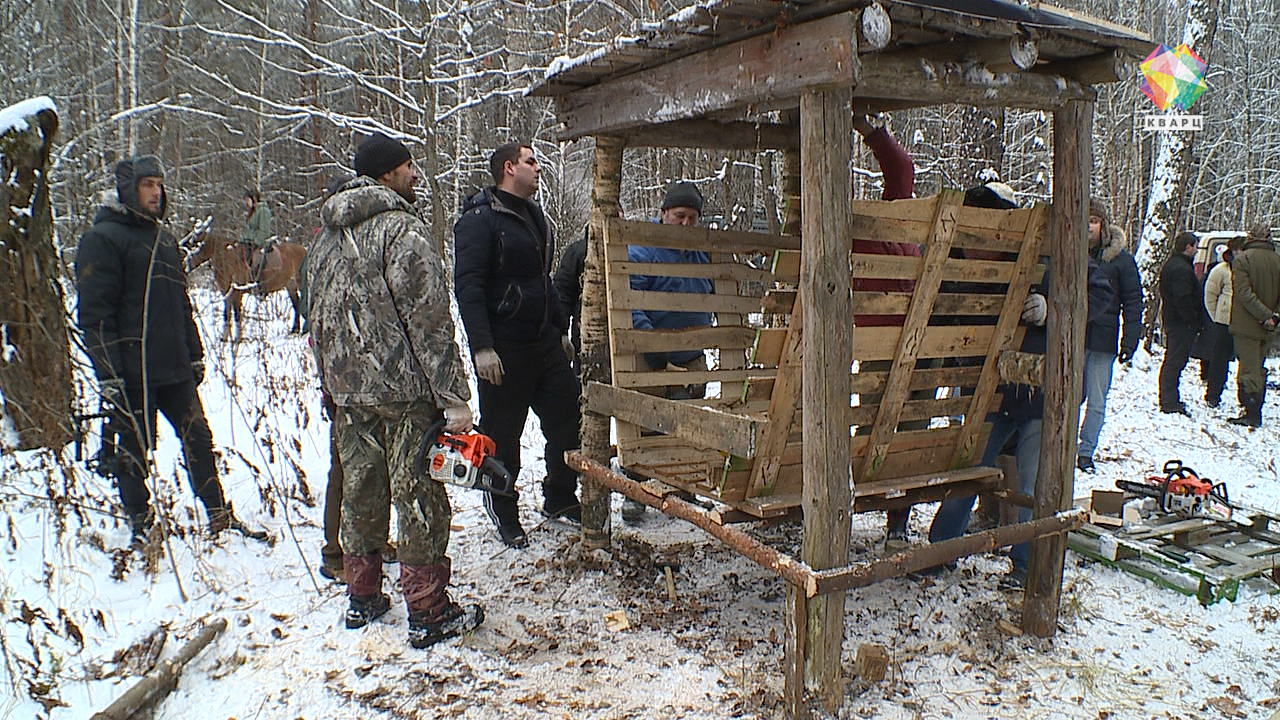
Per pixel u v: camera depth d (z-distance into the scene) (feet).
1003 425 11.69
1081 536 12.98
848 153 7.73
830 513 8.07
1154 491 14.08
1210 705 8.89
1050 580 10.05
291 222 45.32
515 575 11.58
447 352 9.04
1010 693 9.04
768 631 10.22
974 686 9.16
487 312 12.09
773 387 8.92
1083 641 10.21
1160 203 35.65
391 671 9.01
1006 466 12.00
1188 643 10.22
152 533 10.29
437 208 36.76
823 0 7.27
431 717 8.24
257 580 10.85
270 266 24.76
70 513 11.73
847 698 8.80
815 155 7.65
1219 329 24.44
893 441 9.95
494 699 8.58
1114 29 8.65
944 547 8.79
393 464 9.35
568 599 10.92
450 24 41.04
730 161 35.09
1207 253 35.55
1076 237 9.44
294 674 8.87
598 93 10.92
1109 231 18.51
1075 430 9.86
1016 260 9.75
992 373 10.36
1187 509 13.70
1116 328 17.71
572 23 40.14
